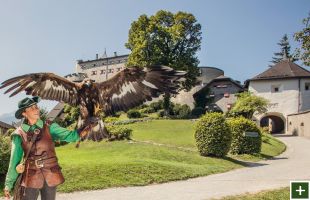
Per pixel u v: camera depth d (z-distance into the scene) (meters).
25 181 6.17
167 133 42.09
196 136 28.50
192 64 78.00
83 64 110.25
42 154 6.27
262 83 64.06
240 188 16.30
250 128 31.25
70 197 15.48
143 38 76.12
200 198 14.22
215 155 28.09
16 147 6.31
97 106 4.91
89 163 20.39
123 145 31.73
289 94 62.84
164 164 21.48
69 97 4.93
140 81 4.81
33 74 4.71
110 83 4.85
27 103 6.27
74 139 6.07
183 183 18.48
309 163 26.23
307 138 52.78
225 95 80.00
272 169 23.59
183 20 78.38
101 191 16.56
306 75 62.56
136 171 19.44
